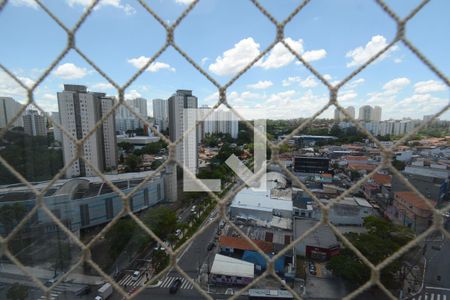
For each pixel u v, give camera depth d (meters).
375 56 1.52
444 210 1.45
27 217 1.96
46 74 1.86
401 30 1.45
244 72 1.68
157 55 1.75
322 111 1.65
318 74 1.61
